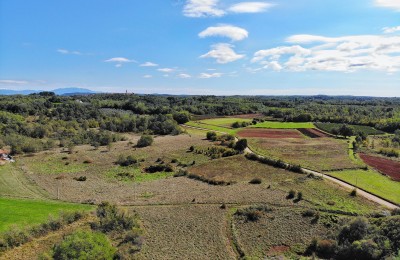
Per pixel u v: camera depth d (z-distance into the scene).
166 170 66.94
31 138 92.88
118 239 36.09
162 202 47.22
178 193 51.22
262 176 60.25
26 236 35.09
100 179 60.75
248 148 83.50
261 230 38.44
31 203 45.56
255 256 33.22
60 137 100.00
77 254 28.36
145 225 39.91
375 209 42.94
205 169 66.12
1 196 49.06
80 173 64.44
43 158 75.56
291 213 41.94
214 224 40.06
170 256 33.12
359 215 40.38
